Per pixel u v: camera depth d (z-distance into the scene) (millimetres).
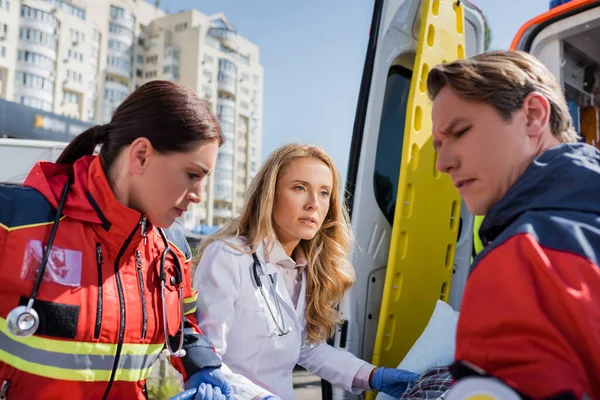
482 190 989
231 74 59844
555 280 762
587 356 728
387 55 2469
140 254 1306
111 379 1201
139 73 55875
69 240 1167
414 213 2395
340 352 2156
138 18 55562
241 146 64938
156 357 1343
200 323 1725
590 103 3588
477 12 2943
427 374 1854
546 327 747
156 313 1313
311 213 1888
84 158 1263
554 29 3109
